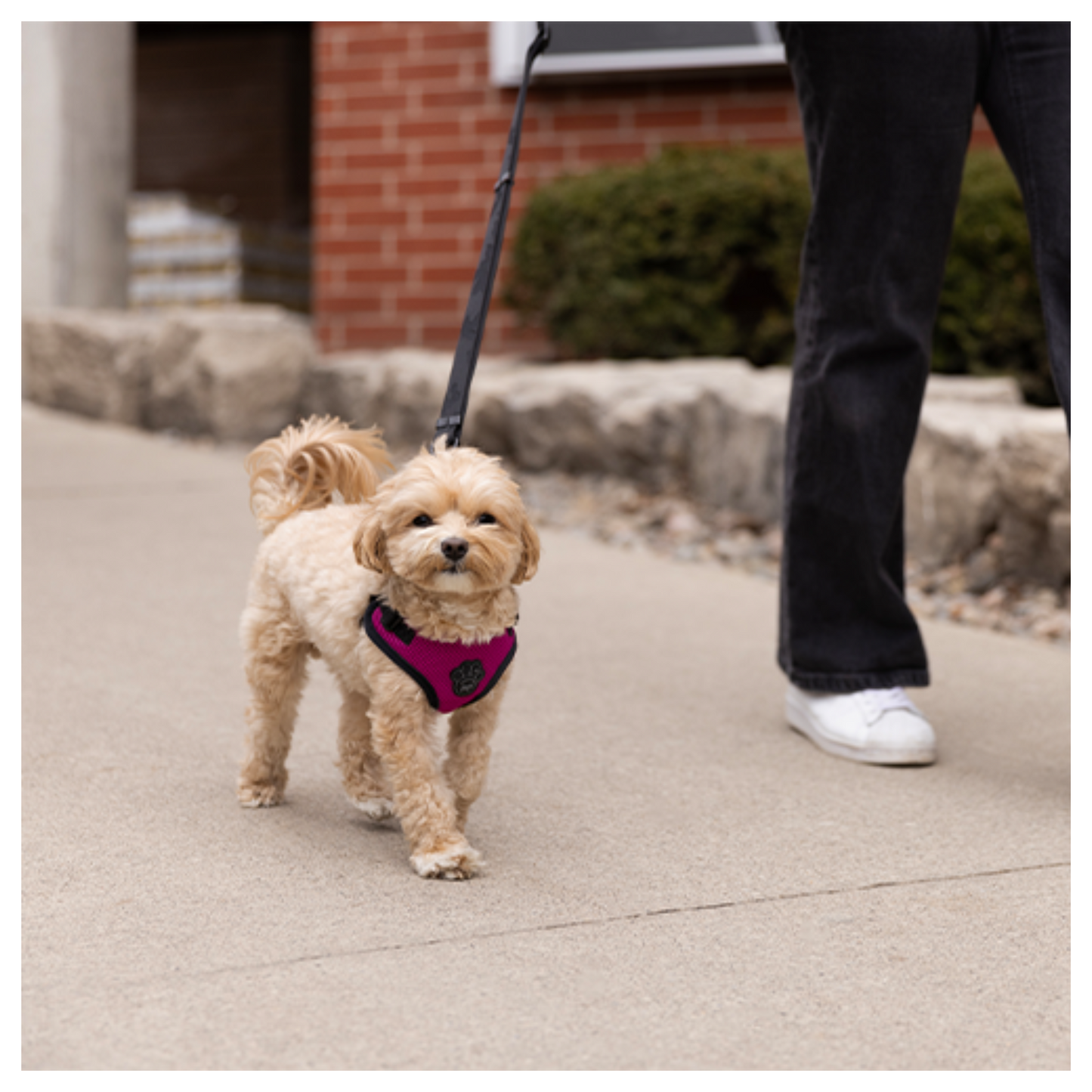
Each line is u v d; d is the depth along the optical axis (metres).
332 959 2.25
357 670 2.80
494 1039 2.00
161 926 2.36
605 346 8.01
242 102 16.44
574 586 5.49
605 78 8.99
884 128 3.36
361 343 9.80
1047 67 3.24
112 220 10.62
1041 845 2.87
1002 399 6.47
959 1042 2.04
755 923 2.45
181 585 5.25
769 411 6.58
